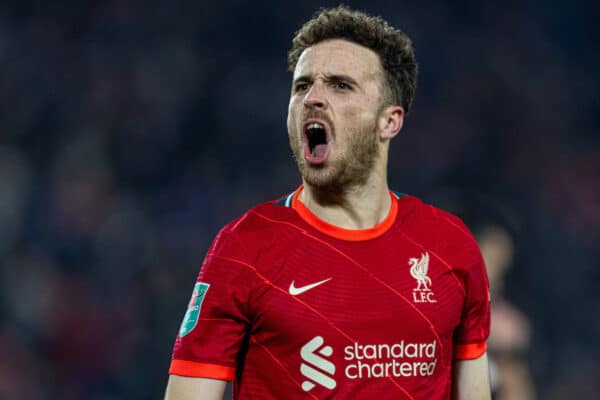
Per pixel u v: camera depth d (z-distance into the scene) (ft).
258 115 152.15
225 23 162.50
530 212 151.43
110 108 146.82
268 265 26.61
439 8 172.14
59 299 111.75
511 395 48.62
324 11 28.94
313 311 26.32
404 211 28.84
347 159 27.27
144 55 155.94
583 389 124.67
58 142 142.51
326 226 27.50
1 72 148.66
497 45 170.50
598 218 150.30
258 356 26.71
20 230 123.24
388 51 28.35
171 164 144.05
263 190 142.82
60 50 153.17
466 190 152.97
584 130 166.50
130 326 110.11
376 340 26.53
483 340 29.53
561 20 179.32
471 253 28.86
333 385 26.07
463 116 160.25
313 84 27.48
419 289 27.35
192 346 26.40
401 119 28.99
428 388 27.27
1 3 156.15
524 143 159.84
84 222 126.41
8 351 105.70
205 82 155.74
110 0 159.74
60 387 106.01
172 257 119.65
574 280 140.77
